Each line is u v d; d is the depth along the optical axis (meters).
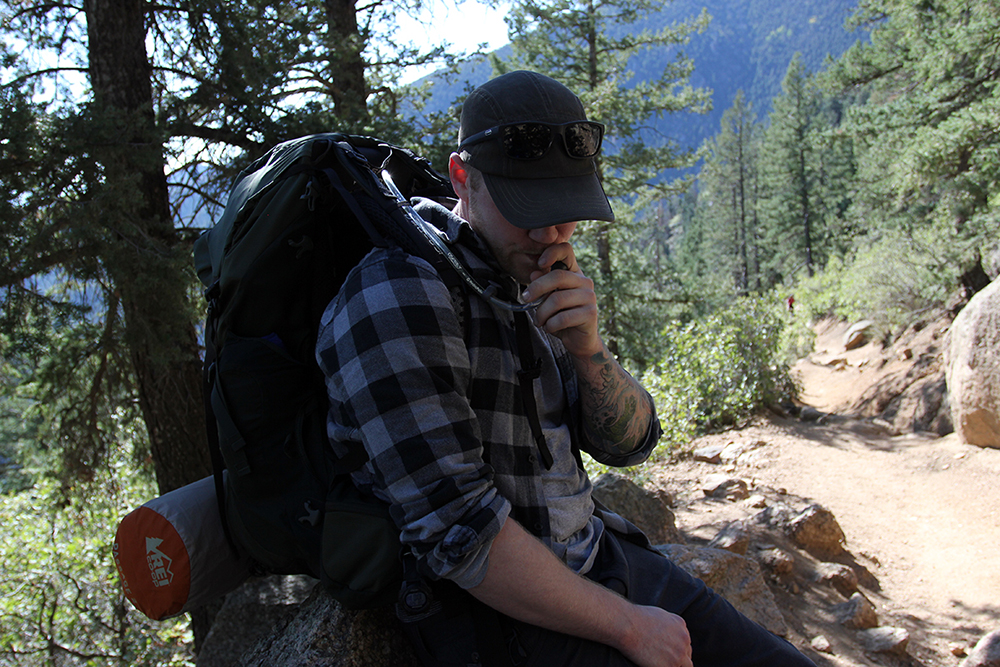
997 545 6.28
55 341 6.37
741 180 57.50
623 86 17.22
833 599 4.77
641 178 16.61
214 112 7.17
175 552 1.50
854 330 19.03
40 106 5.52
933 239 15.18
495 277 1.29
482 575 1.12
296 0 7.77
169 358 5.88
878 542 6.55
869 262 18.58
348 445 1.25
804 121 46.91
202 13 6.87
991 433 8.77
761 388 11.07
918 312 16.03
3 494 9.69
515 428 1.28
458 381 1.18
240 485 1.35
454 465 1.11
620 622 1.26
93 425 6.91
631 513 4.53
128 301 5.83
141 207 5.95
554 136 1.22
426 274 1.19
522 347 1.30
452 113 8.59
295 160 1.30
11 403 8.11
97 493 8.09
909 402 11.31
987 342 8.91
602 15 17.14
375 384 1.12
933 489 7.89
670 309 17.80
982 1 11.62
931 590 5.56
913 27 14.59
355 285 1.19
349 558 1.23
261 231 1.28
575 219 1.20
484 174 1.25
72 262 5.55
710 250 62.81
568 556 1.38
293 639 1.71
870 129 14.23
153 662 7.61
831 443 9.51
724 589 3.83
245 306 1.30
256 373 1.30
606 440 1.55
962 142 11.27
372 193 1.28
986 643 3.82
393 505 1.13
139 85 6.70
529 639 1.26
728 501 6.89
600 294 16.45
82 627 8.18
